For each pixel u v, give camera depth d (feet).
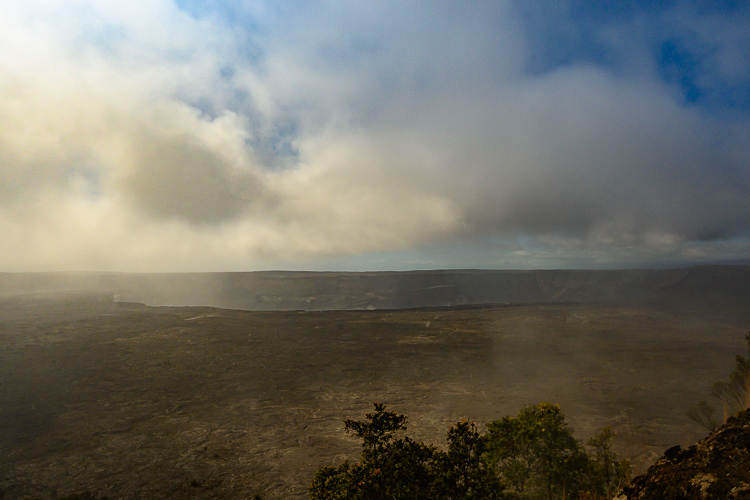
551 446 19.61
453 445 15.03
